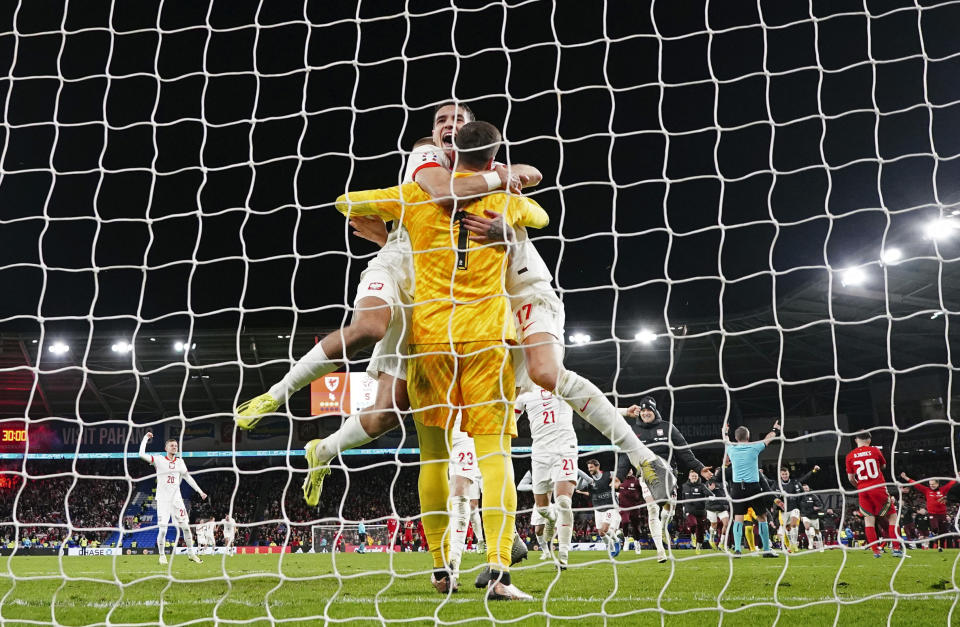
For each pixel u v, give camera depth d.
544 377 4.46
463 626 3.79
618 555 12.52
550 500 8.19
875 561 10.10
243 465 36.44
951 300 31.73
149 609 4.66
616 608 4.43
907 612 4.27
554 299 4.65
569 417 7.92
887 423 35.47
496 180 4.43
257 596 5.37
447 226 4.48
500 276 4.46
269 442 36.47
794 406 37.84
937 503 15.77
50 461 35.16
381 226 5.20
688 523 19.23
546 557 8.62
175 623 4.05
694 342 35.88
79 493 34.44
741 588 5.79
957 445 33.44
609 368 38.09
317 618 4.05
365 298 4.61
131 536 32.94
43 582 7.16
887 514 12.15
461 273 4.43
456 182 4.38
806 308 32.91
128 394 37.28
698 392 38.34
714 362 37.56
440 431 5.04
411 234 4.57
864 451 12.03
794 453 36.66
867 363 36.47
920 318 33.12
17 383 35.75
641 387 38.94
